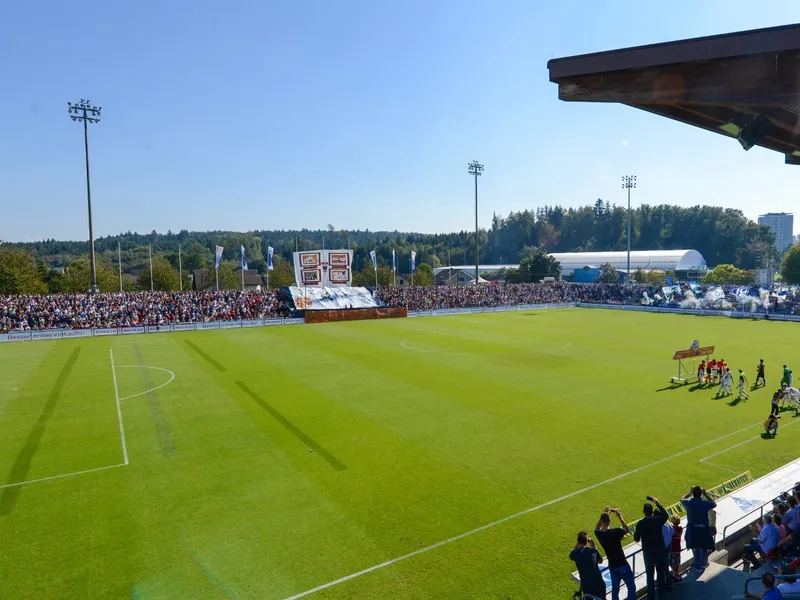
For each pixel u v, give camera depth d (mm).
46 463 18359
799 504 12305
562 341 44469
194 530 13828
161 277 90375
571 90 8445
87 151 55969
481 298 77062
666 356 37344
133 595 11164
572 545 12969
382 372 32375
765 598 8562
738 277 96625
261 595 11164
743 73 7023
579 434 20969
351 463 18172
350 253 68875
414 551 12758
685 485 16375
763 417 23281
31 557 12641
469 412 23906
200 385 29266
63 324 52438
